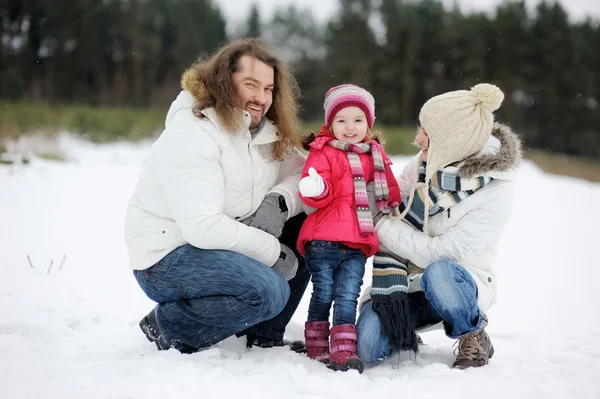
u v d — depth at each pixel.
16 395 2.32
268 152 3.12
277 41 46.72
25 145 12.38
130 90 32.69
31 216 6.68
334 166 3.07
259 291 2.77
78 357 2.81
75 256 5.09
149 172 2.93
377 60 34.03
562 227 7.93
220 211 2.82
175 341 2.91
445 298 2.80
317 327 2.96
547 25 34.22
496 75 33.97
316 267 3.01
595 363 2.96
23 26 31.44
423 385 2.60
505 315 4.11
